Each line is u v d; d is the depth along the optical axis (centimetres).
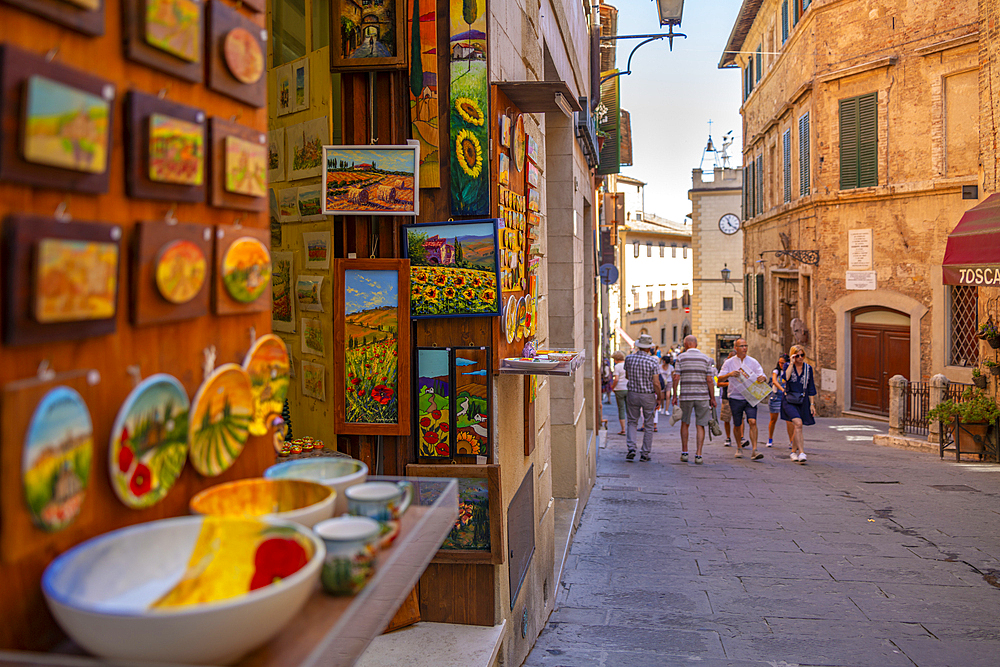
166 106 139
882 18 1878
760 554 679
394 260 367
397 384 369
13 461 105
